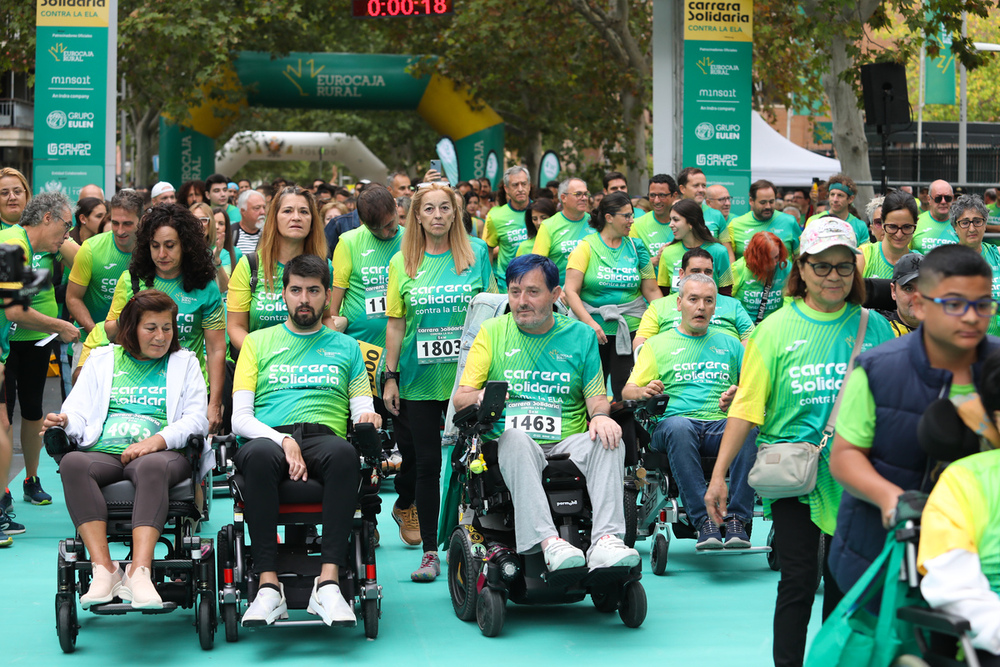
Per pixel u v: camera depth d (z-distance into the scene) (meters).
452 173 17.33
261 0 23.58
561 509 5.19
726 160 15.62
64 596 5.06
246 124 35.41
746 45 15.52
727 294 8.60
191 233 6.24
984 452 3.08
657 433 6.44
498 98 25.67
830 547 3.68
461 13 23.80
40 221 7.41
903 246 7.53
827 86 17.86
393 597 6.03
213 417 6.29
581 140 27.77
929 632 3.14
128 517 5.16
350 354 5.61
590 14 22.72
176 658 5.02
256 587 5.11
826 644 3.32
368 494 5.35
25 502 8.24
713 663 4.88
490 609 5.27
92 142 15.23
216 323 6.36
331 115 35.19
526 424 5.45
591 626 5.48
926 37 18.50
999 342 3.33
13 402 7.98
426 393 6.35
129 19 22.48
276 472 5.09
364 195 7.23
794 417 4.18
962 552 2.95
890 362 3.40
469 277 6.36
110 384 5.49
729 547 6.17
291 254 6.59
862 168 17.73
